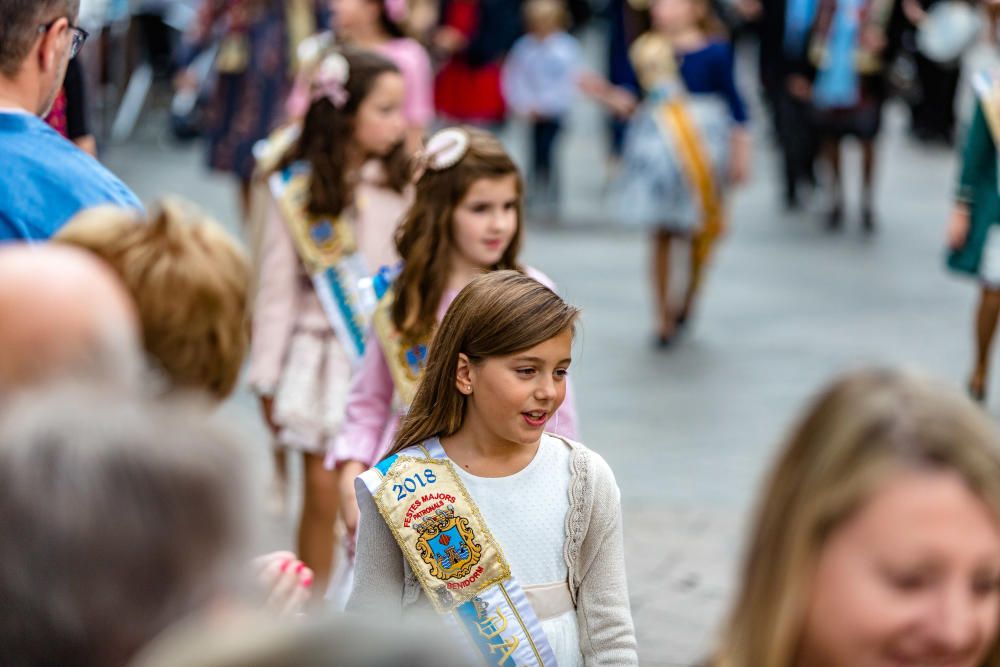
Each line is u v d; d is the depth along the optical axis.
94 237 4.27
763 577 3.18
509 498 5.44
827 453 3.09
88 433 2.57
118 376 3.49
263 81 17.52
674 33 17.23
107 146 26.23
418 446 5.57
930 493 3.00
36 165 5.53
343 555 7.86
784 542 3.13
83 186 5.59
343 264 8.77
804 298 19.22
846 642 3.07
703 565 10.49
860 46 23.31
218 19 18.91
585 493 5.52
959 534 3.00
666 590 10.05
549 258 21.61
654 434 13.55
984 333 14.28
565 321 5.36
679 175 16.83
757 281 20.20
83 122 8.98
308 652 2.10
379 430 7.30
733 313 18.42
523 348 5.29
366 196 8.88
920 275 20.66
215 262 4.23
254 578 2.66
